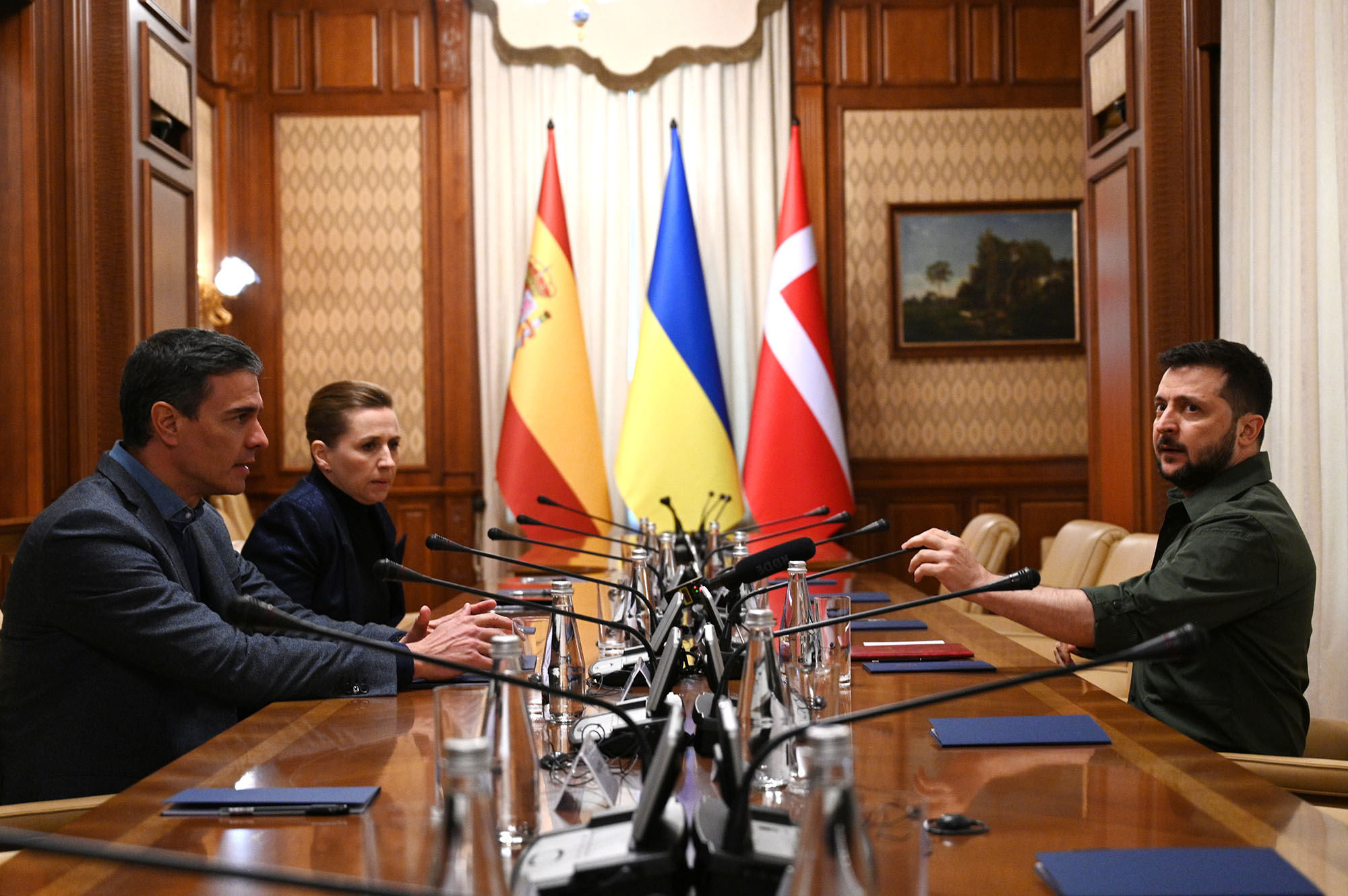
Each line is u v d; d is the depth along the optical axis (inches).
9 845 27.7
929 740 58.2
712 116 241.6
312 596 100.4
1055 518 247.3
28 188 144.3
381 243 244.4
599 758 46.9
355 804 47.6
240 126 242.8
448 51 242.4
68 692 70.9
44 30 145.0
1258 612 78.4
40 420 143.9
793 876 28.1
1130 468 159.3
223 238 240.8
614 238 241.0
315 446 104.7
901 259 246.7
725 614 81.6
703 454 218.2
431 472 243.9
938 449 247.4
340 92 244.5
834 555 206.8
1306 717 80.4
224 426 77.2
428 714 68.0
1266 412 84.4
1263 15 137.6
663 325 220.4
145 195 156.8
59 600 69.7
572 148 240.2
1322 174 130.6
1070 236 246.8
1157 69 151.0
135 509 75.3
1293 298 133.3
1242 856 39.4
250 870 27.8
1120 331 162.9
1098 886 36.5
